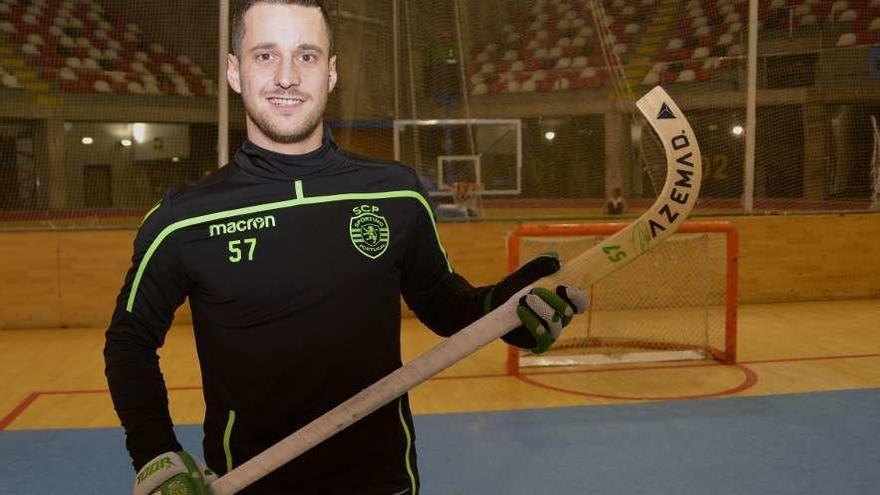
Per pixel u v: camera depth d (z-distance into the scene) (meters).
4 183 9.96
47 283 6.99
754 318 7.06
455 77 10.34
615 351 5.84
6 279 6.93
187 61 10.49
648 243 1.35
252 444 1.41
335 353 1.39
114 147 10.33
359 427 1.42
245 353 1.38
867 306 7.57
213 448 1.43
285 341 1.38
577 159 10.75
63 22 10.45
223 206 1.39
